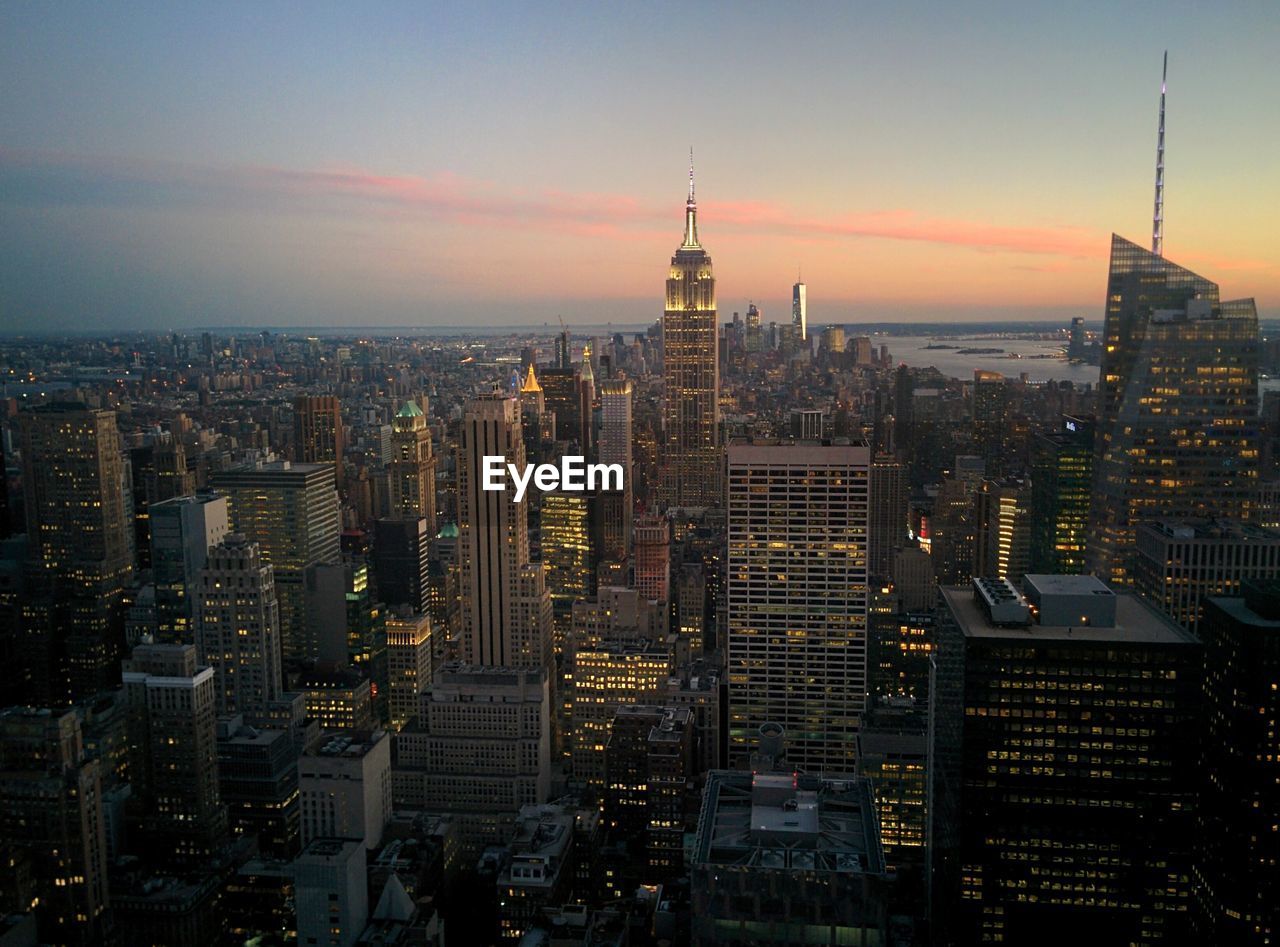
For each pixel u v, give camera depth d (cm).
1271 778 19588
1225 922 19950
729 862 16638
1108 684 19762
